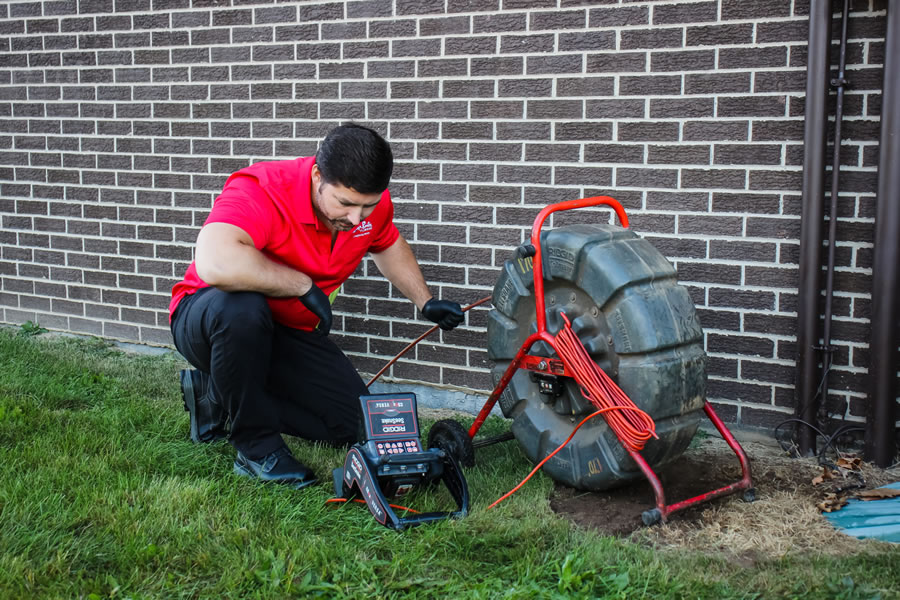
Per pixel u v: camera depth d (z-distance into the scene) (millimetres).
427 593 2221
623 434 2664
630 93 3637
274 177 2986
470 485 3004
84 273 5203
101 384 4148
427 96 4039
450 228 4074
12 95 5266
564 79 3750
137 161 4895
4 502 2604
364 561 2363
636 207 3693
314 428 3381
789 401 3527
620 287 2691
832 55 3277
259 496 2799
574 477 2949
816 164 3283
